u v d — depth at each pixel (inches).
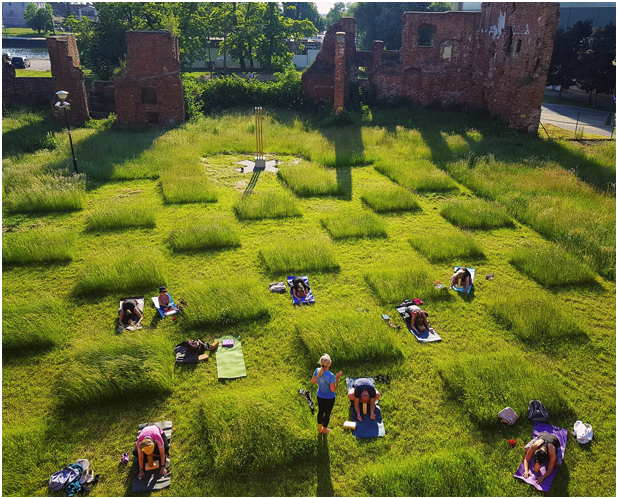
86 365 310.7
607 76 1368.1
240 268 462.3
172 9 1562.5
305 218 589.3
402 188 674.2
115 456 257.8
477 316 391.5
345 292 422.6
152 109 1059.9
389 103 1300.4
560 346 353.4
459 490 235.0
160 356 320.2
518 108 994.1
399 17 2126.0
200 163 776.3
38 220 563.2
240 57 1913.1
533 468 250.5
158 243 511.8
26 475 244.7
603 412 290.7
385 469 246.2
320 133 1010.1
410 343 354.9
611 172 741.3
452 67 1234.0
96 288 411.8
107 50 1542.8
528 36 964.6
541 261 469.7
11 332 341.4
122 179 717.9
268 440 257.9
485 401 290.2
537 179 703.7
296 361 333.1
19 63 1905.8
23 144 853.8
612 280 454.6
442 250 496.1
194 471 248.7
